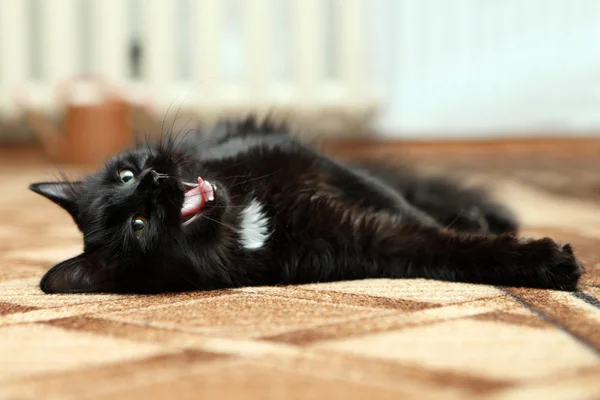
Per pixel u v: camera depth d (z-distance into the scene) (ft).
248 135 6.94
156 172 5.39
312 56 19.26
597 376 3.02
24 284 5.63
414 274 5.65
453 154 19.53
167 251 5.29
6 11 19.10
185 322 4.17
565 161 17.83
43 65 19.63
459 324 3.93
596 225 8.95
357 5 19.15
